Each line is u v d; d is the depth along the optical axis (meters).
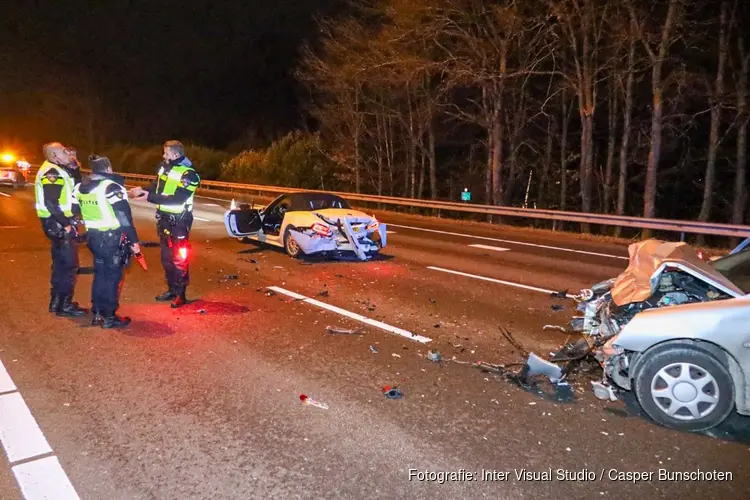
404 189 34.00
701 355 4.25
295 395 4.84
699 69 23.61
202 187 37.34
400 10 24.27
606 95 28.91
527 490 3.54
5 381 5.02
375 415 4.50
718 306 4.28
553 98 30.84
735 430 4.34
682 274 4.84
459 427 4.33
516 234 16.92
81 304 7.66
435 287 9.09
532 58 26.91
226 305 7.73
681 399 4.30
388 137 33.47
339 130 31.94
